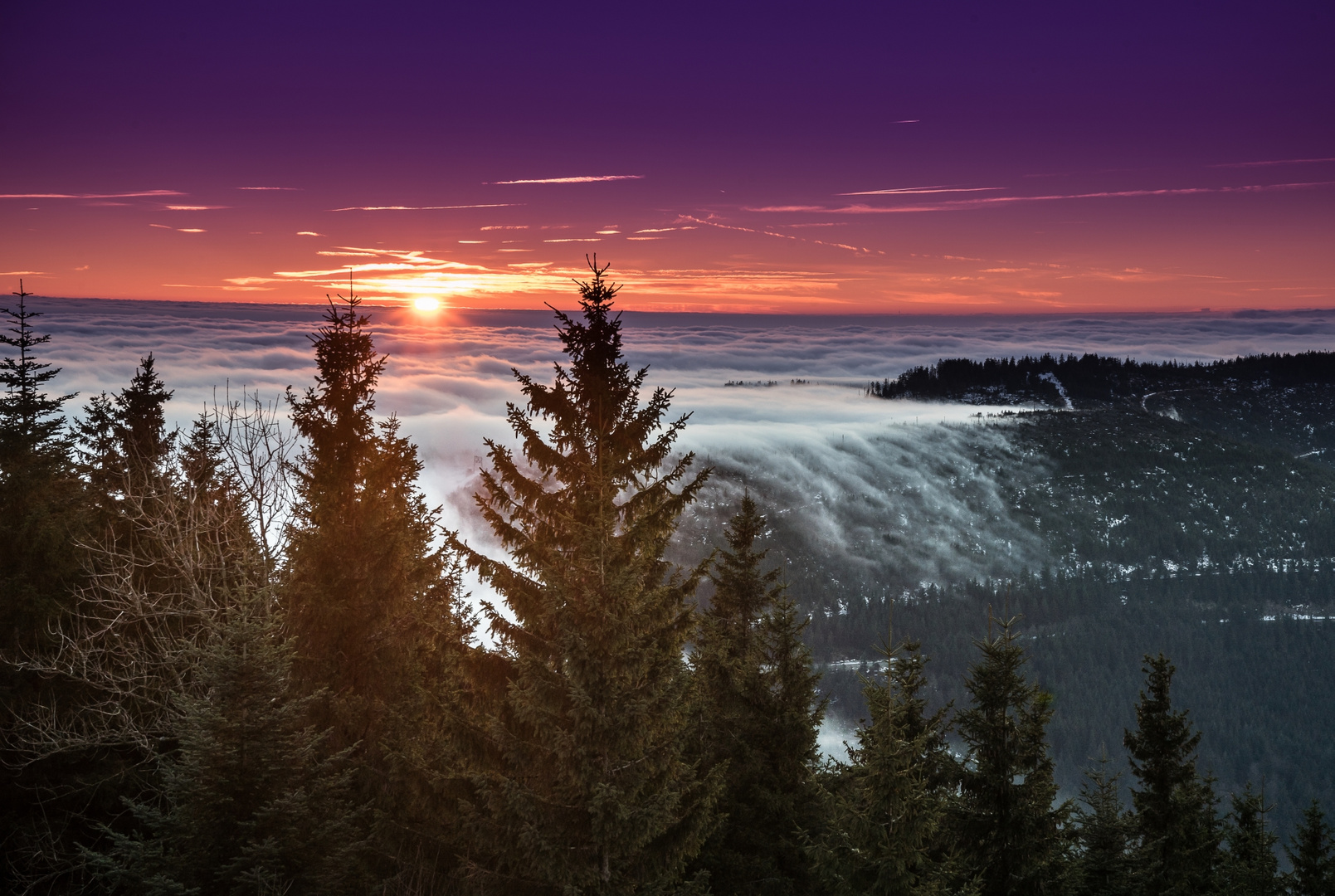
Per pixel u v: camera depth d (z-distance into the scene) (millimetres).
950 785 17500
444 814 14328
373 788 16359
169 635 17844
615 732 12781
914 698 19812
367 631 18688
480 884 13336
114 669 18016
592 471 14852
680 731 13953
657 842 13180
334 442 20219
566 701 13047
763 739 21125
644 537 14734
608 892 12688
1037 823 16703
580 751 12672
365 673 18391
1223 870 23141
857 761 15641
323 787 12148
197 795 11406
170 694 14961
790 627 22359
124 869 11180
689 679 13938
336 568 19031
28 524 17797
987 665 17562
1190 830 23969
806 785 19812
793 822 19562
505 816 12859
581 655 12773
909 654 20438
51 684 17297
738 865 18469
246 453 20125
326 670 18016
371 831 15250
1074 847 18609
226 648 12023
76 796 16953
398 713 16859
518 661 13539
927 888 14156
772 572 26422
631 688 13211
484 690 14203
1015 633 17797
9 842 16281
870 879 14555
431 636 15570
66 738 15688
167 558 18688
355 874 13203
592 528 13703
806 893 18875
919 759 17219
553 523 15203
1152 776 24672
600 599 13258
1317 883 23344
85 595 18125
